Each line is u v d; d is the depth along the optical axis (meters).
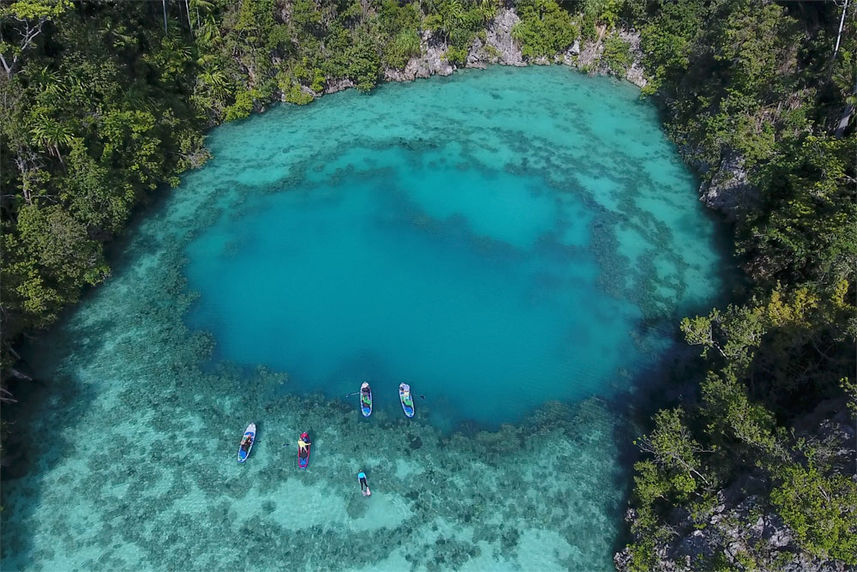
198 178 64.62
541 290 53.16
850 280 41.22
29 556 35.22
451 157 69.19
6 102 46.50
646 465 36.75
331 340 48.62
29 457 39.56
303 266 55.19
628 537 36.56
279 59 76.62
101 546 35.84
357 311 51.16
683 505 35.16
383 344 48.47
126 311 49.62
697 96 67.31
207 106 70.25
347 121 74.81
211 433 41.75
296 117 75.00
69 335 47.16
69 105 51.38
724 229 58.41
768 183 50.41
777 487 29.23
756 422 33.78
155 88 65.12
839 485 27.12
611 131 73.44
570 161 68.56
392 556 36.06
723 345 44.78
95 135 53.88
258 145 70.12
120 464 39.62
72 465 39.41
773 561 28.80
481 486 39.44
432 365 46.94
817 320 38.47
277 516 37.62
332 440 41.69
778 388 39.25
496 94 80.44
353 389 45.03
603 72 83.81
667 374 45.91
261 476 39.50
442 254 56.91
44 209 46.19
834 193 44.25
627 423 42.81
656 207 62.06
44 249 44.09
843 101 54.22
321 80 77.06
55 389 43.44
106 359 45.81
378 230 59.50
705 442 38.44
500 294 52.84
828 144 45.78
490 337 49.16
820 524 25.73
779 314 39.81
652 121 75.06
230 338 48.28
